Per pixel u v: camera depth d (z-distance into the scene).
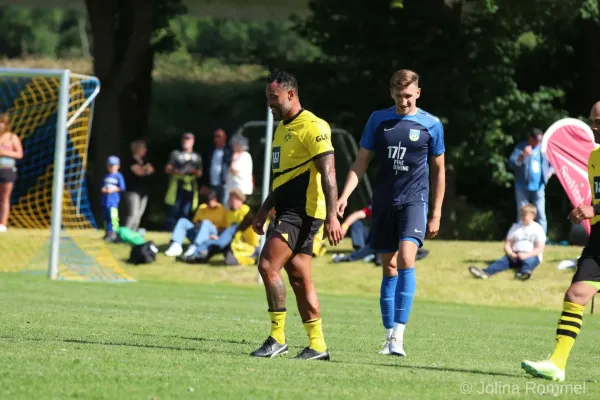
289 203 27.98
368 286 70.31
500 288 67.88
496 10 93.94
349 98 103.06
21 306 43.00
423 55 99.62
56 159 66.56
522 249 68.81
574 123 60.59
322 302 58.47
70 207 84.19
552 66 110.31
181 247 76.94
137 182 83.06
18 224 86.12
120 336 32.38
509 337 40.72
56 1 121.38
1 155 79.88
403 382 24.00
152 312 43.72
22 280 62.81
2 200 80.44
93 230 85.56
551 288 67.50
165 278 72.50
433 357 31.23
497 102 98.38
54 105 89.75
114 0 107.25
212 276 73.00
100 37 107.19
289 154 27.69
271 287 28.05
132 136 111.44
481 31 98.31
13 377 21.94
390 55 100.75
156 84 167.25
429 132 31.53
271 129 69.69
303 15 124.81
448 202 100.94
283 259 28.02
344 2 100.44
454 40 99.06
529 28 99.88
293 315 46.84
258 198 97.62
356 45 102.38
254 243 75.00
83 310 42.66
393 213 31.77
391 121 31.67
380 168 32.00
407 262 31.09
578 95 111.38
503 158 99.19
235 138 77.38
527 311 61.03
